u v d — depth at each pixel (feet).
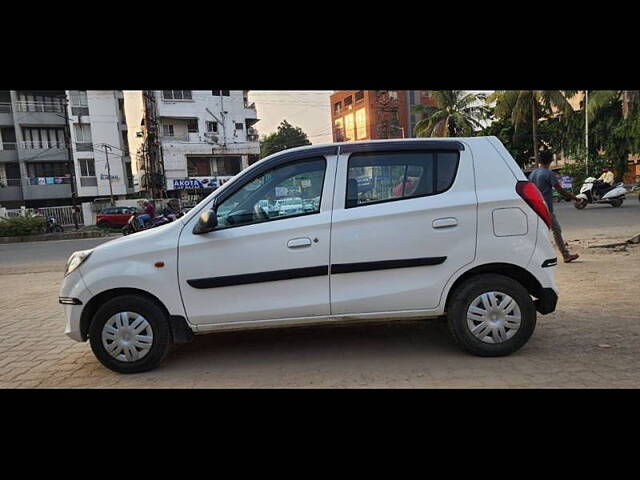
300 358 14.17
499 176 13.50
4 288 29.71
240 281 13.15
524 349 13.93
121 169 141.38
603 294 19.38
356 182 13.44
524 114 99.19
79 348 16.33
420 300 13.29
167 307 13.21
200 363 14.14
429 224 13.12
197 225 13.29
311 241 13.08
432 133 115.65
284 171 13.60
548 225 13.58
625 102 69.92
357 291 13.23
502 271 13.66
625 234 36.94
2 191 130.00
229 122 147.02
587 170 99.66
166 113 139.23
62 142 134.92
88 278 13.24
